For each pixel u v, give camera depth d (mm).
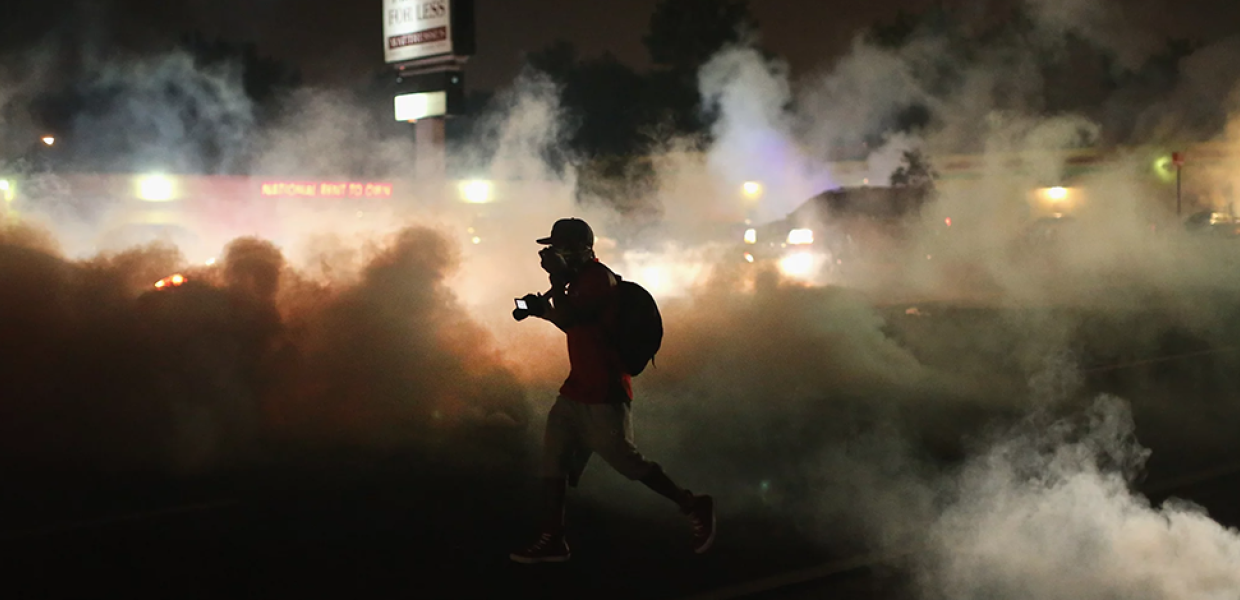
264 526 6160
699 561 5590
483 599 5039
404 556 5652
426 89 29031
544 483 5309
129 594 5070
